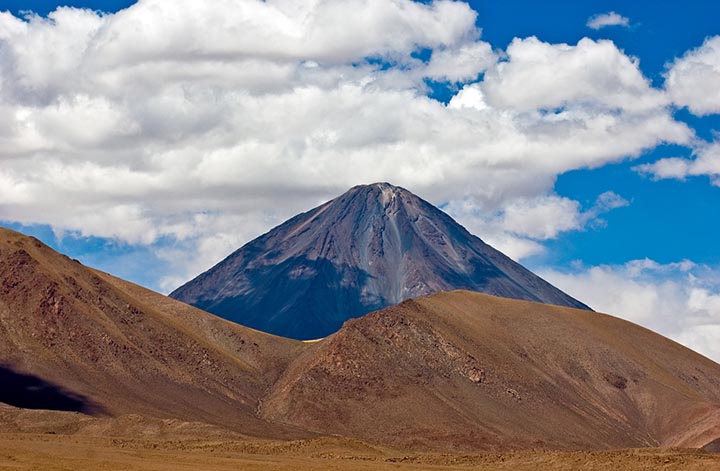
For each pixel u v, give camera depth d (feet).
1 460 489.67
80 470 468.75
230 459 552.00
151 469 484.33
